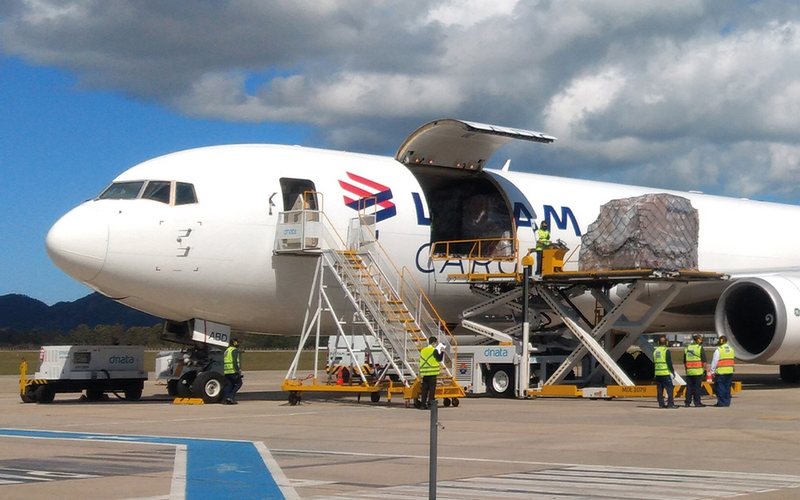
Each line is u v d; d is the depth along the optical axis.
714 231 32.53
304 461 12.63
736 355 26.58
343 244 24.14
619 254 24.86
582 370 26.67
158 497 9.92
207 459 12.77
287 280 23.84
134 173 23.67
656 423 17.97
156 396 27.39
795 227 34.91
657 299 28.36
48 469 11.82
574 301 28.91
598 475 11.50
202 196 23.11
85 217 22.23
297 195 24.25
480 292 26.64
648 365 31.86
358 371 23.06
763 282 26.27
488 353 25.30
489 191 28.25
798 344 26.14
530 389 25.06
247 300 23.69
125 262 22.22
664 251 24.56
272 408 21.83
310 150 25.73
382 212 25.17
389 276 25.22
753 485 10.75
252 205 23.44
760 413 20.39
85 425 17.56
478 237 27.94
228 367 22.95
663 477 11.34
